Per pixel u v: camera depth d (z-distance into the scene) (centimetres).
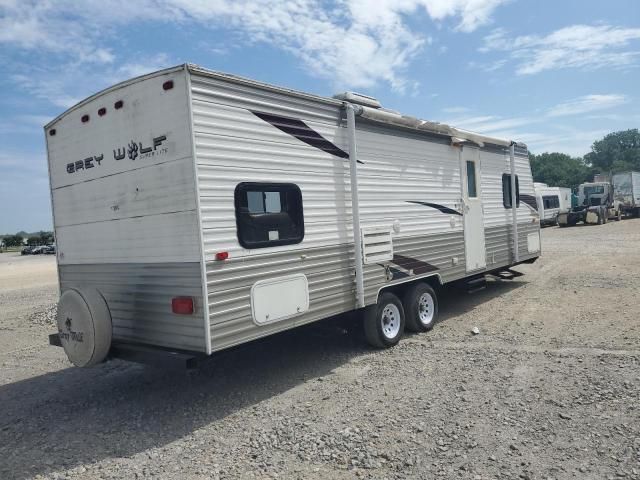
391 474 344
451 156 804
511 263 993
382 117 645
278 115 520
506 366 546
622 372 499
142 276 498
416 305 718
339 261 589
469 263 845
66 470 388
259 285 491
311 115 559
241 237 476
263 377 578
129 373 637
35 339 865
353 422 433
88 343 497
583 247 1728
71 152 564
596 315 748
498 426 403
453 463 352
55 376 648
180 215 455
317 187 564
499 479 328
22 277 2186
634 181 3472
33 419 502
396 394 491
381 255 646
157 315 488
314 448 391
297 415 461
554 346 609
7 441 451
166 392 554
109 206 524
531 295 948
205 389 553
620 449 354
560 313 782
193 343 457
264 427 440
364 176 629
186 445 417
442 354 612
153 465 386
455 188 811
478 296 984
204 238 443
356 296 610
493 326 738
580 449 358
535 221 1102
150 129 473
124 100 495
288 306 521
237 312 470
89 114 535
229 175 468
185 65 437
